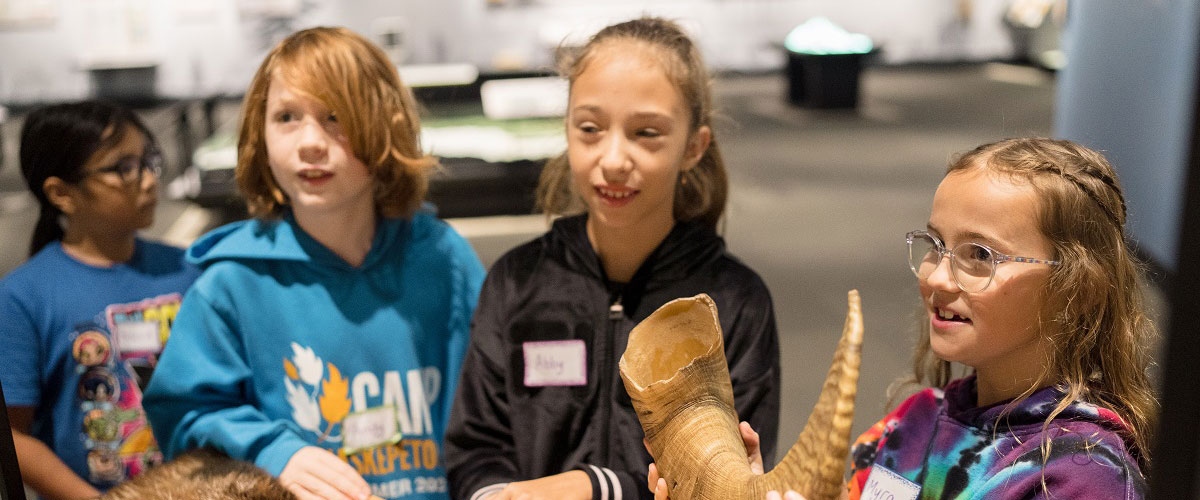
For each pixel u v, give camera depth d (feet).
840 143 27.25
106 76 36.60
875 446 3.74
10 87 36.35
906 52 42.55
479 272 5.13
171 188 17.81
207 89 36.78
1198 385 1.49
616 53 3.82
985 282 2.91
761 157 25.64
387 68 4.70
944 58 42.42
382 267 4.82
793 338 12.62
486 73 23.79
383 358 4.73
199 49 36.65
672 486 2.61
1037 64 39.91
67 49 36.32
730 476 2.45
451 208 18.74
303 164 4.36
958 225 2.97
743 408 3.92
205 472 3.29
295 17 36.70
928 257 3.08
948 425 3.33
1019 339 2.98
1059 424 2.98
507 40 37.63
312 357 4.64
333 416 4.65
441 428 4.92
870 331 12.71
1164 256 13.65
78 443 5.43
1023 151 3.03
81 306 5.39
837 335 12.66
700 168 4.45
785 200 20.79
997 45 42.27
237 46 36.68
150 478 3.26
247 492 3.18
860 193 21.18
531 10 37.70
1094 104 17.88
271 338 4.61
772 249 17.15
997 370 3.14
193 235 18.40
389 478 4.73
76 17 36.09
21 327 5.23
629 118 3.77
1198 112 1.44
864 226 18.49
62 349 5.35
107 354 5.44
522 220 18.74
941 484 3.22
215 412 4.45
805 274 15.56
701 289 4.17
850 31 42.11
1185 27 13.80
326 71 4.33
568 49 4.32
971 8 42.16
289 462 4.17
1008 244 2.89
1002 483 3.01
